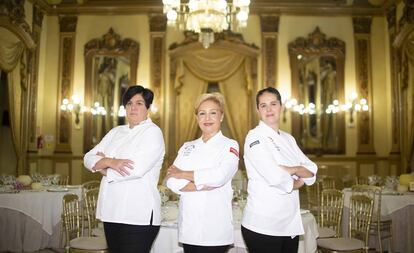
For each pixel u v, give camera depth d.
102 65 10.76
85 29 10.88
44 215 5.48
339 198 4.74
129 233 2.37
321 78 10.69
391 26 10.31
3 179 6.02
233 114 10.58
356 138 10.57
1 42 8.45
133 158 2.38
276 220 2.23
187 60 10.66
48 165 10.55
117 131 2.65
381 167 10.50
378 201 5.07
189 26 6.75
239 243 2.99
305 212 3.54
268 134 2.39
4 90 9.94
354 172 10.47
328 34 10.83
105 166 2.38
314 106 10.61
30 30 9.80
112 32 10.74
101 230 4.27
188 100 10.66
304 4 10.74
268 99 2.40
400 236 5.47
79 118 10.66
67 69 10.72
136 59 10.70
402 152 9.66
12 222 5.39
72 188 6.00
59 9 10.77
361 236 5.33
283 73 10.70
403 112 9.62
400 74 9.74
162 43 10.71
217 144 2.39
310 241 3.37
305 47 10.67
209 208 2.28
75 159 10.54
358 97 10.65
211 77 10.61
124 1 10.78
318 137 10.55
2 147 9.93
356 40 10.77
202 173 2.24
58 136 10.58
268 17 10.76
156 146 2.44
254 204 2.28
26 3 9.73
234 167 2.32
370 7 10.77
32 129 10.10
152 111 10.44
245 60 10.63
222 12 6.49
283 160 2.34
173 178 2.32
